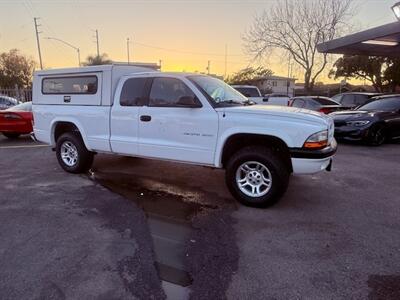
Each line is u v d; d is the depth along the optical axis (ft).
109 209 14.87
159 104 16.89
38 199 16.12
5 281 9.42
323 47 47.65
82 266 10.17
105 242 11.71
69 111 20.22
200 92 15.79
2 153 27.86
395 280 9.50
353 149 29.86
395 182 19.17
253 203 15.01
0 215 14.10
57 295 8.82
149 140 17.33
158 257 10.73
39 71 21.40
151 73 17.25
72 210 14.70
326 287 9.19
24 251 11.07
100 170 21.83
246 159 14.92
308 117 14.19
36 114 22.07
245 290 9.06
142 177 20.16
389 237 12.18
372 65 100.83
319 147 14.02
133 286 9.21
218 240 11.94
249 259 10.64
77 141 20.34
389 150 29.40
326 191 17.51
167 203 15.70
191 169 22.08
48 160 25.04
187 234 12.42
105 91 18.56
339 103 46.29
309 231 12.70
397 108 33.60
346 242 11.79
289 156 14.51
